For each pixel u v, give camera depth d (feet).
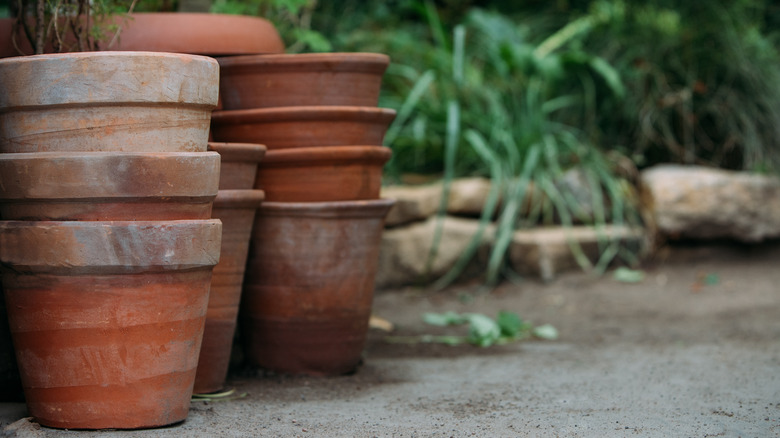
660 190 13.56
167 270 7.45
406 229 12.89
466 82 14.74
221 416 7.87
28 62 7.35
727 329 10.43
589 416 7.93
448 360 9.54
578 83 15.46
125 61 7.35
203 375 8.35
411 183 14.03
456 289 12.95
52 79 7.34
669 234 13.57
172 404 7.61
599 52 15.60
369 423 7.80
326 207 8.67
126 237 7.36
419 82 13.83
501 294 12.71
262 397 8.34
